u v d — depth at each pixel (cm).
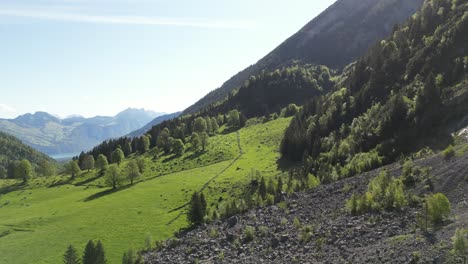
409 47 13562
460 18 12150
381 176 6806
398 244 4569
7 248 10925
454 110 8775
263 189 11488
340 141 12194
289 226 6831
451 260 3738
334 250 5203
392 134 9931
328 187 8344
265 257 5812
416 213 5306
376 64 14250
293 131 16800
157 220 12175
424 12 14712
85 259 8069
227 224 8381
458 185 5569
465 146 6800
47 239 11425
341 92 16000
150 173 18688
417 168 6694
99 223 12412
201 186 14888
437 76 10419
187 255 7144
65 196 17075
